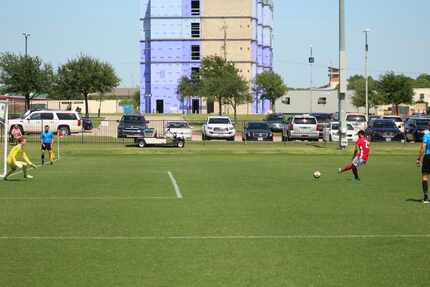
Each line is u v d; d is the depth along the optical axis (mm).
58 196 26406
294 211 22125
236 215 21266
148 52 169500
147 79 170375
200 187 29812
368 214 21469
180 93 151750
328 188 29344
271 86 143875
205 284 12703
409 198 25656
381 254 15359
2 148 55469
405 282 12852
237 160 48969
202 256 15164
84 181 32625
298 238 17344
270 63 184375
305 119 72562
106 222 19906
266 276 13312
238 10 164625
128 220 20281
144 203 24234
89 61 125188
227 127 73500
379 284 12719
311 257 15062
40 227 19016
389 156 53562
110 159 50062
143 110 171000
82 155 54250
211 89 117375
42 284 12703
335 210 22359
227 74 120250
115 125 92812
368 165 43594
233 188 29406
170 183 31625
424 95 197500
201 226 19172
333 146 62344
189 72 166125
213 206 23406
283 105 145625
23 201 24844
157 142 61375
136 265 14273
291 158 51188
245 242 16797
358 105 140500
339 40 56188
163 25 166250
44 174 36594
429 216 21016
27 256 15164
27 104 116750
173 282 12852
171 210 22406
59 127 75938
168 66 166875
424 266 14164
